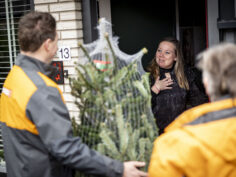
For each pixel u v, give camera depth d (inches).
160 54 128.0
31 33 71.7
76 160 66.5
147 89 80.0
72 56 128.5
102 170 67.7
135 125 74.5
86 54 74.5
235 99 49.9
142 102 77.2
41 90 68.7
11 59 154.6
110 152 71.9
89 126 75.6
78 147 67.5
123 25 161.3
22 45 73.5
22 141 72.5
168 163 50.8
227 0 116.7
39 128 67.2
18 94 71.1
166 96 124.2
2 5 151.3
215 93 51.9
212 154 48.2
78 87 76.6
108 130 72.3
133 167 70.3
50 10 130.6
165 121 124.5
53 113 67.2
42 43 72.7
